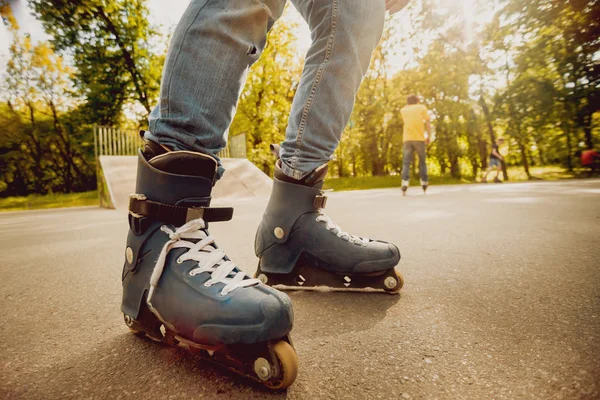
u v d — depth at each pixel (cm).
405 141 718
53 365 76
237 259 183
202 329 70
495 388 63
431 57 2008
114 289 137
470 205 441
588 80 1561
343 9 108
